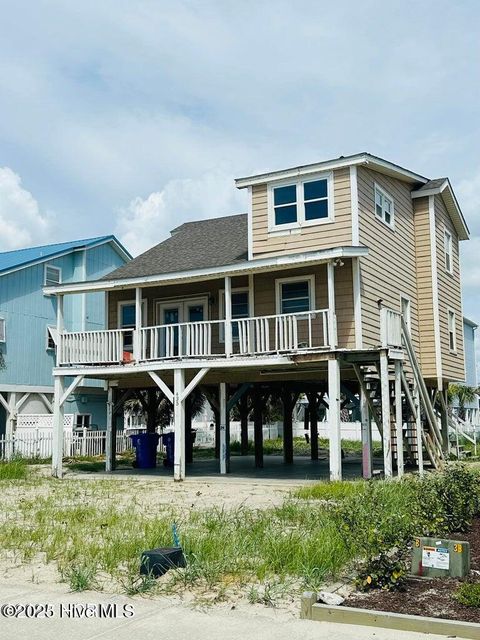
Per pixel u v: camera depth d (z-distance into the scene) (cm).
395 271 2003
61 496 1405
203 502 1292
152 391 2389
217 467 2178
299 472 1953
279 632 526
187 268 1911
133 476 1908
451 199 2311
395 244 2025
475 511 995
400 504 973
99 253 3222
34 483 1712
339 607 559
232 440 4266
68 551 805
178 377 1784
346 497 1119
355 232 1755
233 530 862
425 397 1884
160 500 1335
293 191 1864
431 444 1947
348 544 712
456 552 674
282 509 1063
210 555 735
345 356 1662
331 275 1620
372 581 634
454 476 1041
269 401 3350
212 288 2078
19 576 713
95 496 1414
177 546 743
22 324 2786
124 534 896
